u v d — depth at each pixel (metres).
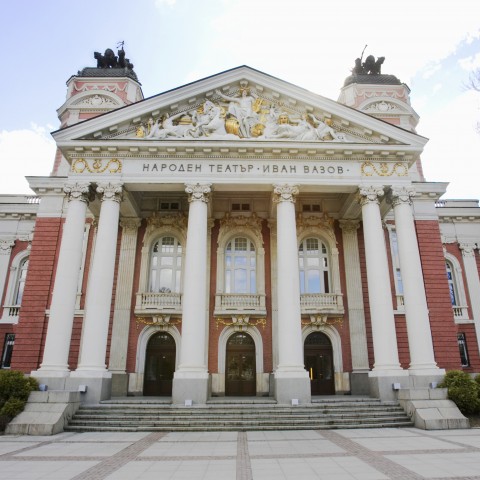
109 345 23.20
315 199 26.34
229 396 22.89
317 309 23.88
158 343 24.00
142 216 25.66
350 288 24.55
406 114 29.91
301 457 10.32
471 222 29.77
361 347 23.55
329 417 16.11
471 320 27.42
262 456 10.50
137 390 22.73
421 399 16.77
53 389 17.58
